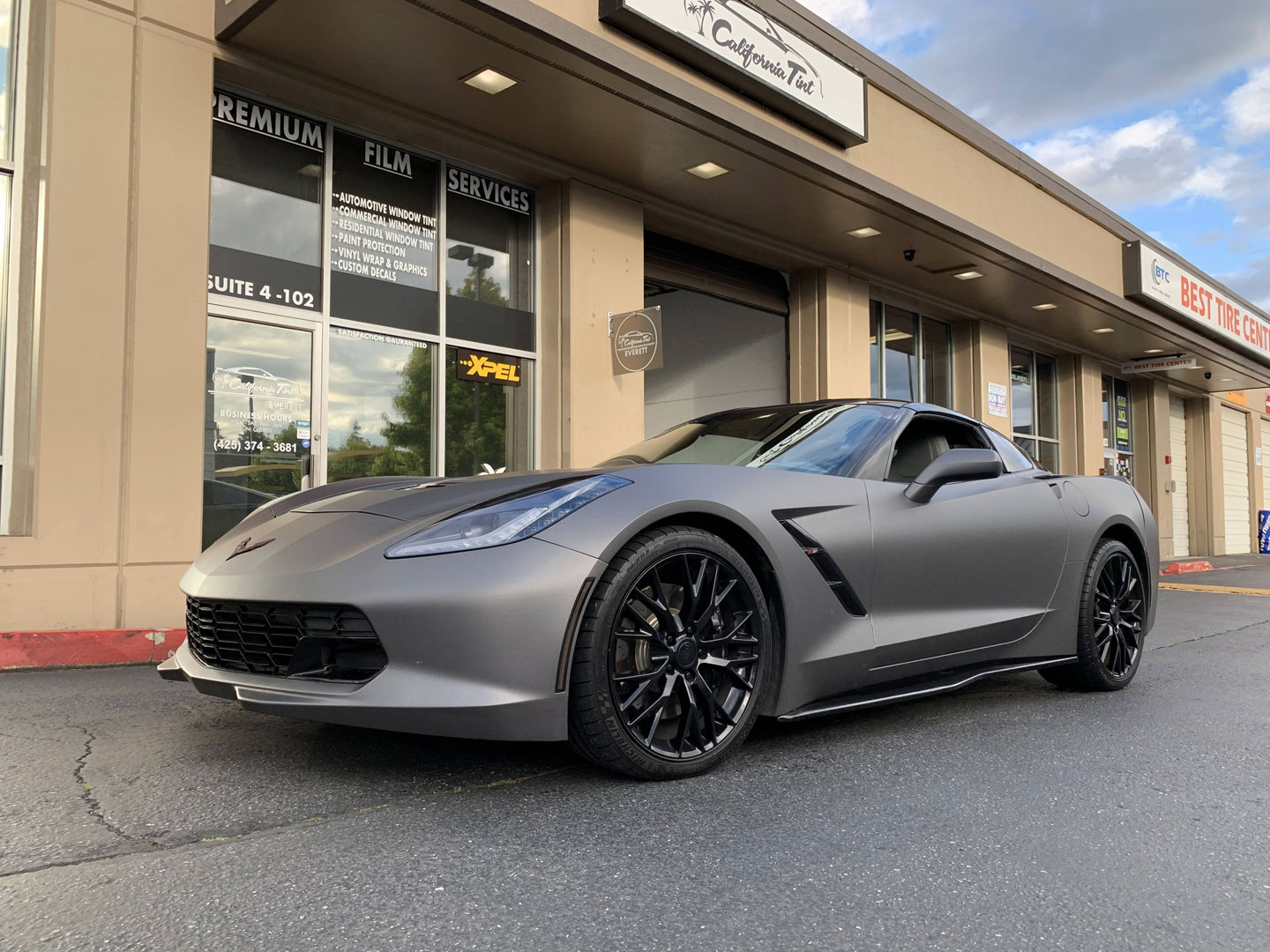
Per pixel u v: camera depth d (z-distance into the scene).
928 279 10.73
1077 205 11.75
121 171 4.68
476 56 5.37
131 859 1.68
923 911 1.54
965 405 12.56
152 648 4.23
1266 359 17.05
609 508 2.13
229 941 1.37
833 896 1.59
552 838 1.82
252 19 4.90
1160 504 17.47
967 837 1.90
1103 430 16.50
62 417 4.42
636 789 2.15
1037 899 1.60
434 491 2.39
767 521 2.41
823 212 8.32
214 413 5.37
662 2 6.02
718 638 2.29
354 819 1.92
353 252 6.09
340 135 6.07
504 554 2.00
